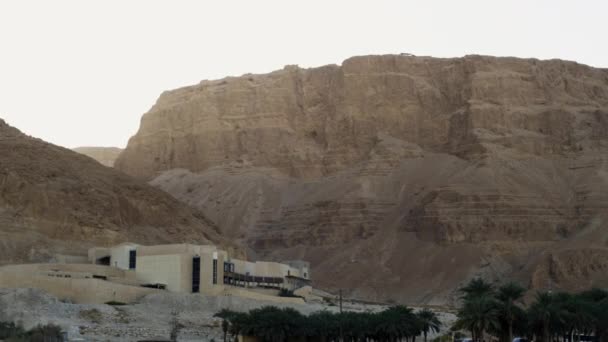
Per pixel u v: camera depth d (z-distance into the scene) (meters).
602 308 135.88
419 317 146.12
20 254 181.38
